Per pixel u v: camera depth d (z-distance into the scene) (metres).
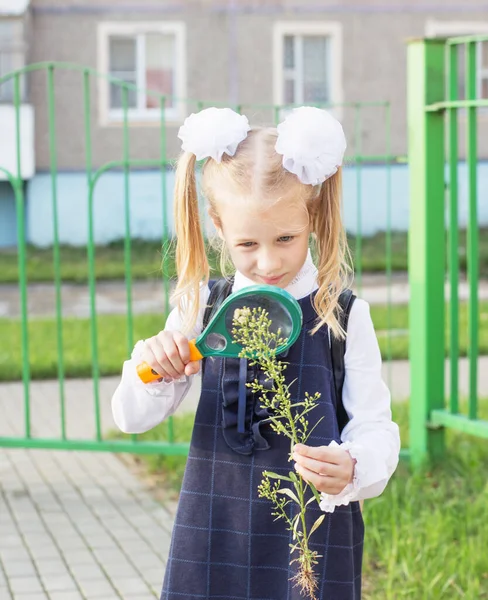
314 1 17.73
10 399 6.79
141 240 17.03
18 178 4.79
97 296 12.55
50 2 17.28
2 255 16.02
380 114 17.91
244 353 1.84
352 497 1.83
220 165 1.93
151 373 1.91
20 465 5.21
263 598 1.96
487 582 3.38
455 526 3.83
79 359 7.70
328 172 1.90
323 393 1.96
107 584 3.61
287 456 1.96
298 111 1.92
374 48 17.91
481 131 17.69
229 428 1.99
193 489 2.01
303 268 2.03
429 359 4.63
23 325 4.82
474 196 4.27
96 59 17.44
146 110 17.75
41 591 3.54
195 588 1.98
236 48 17.69
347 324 1.99
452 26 18.06
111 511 4.45
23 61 17.05
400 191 17.41
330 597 1.94
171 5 17.53
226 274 2.13
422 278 4.60
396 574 3.40
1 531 4.19
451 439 5.15
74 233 17.19
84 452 5.45
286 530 1.96
